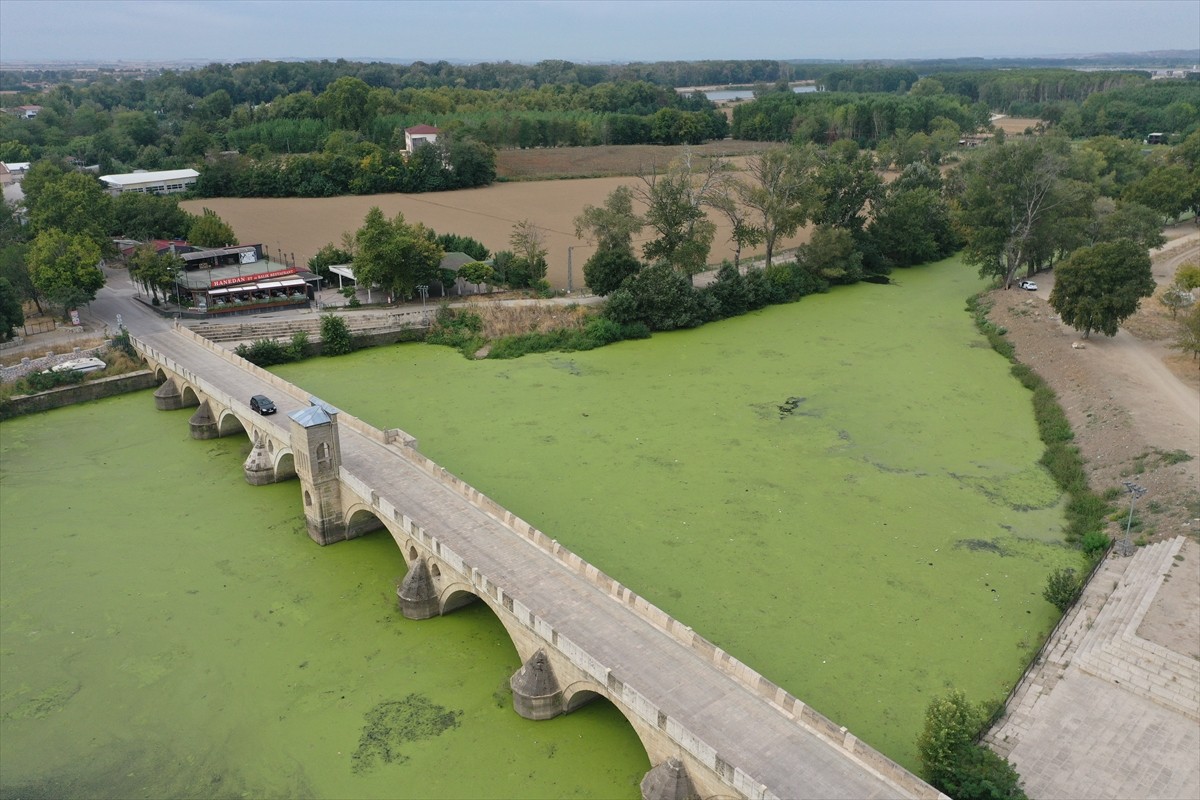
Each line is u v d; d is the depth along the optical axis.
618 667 40.78
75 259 100.56
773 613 50.91
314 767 40.72
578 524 60.97
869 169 141.00
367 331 103.62
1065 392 84.38
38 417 82.50
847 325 113.19
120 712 44.56
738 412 82.31
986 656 47.25
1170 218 165.62
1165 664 42.53
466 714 43.84
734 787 33.84
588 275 113.69
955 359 99.12
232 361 85.19
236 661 48.16
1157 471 63.53
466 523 54.16
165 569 57.12
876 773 34.78
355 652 48.81
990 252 121.00
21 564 57.53
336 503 60.00
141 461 72.94
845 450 73.69
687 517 62.16
